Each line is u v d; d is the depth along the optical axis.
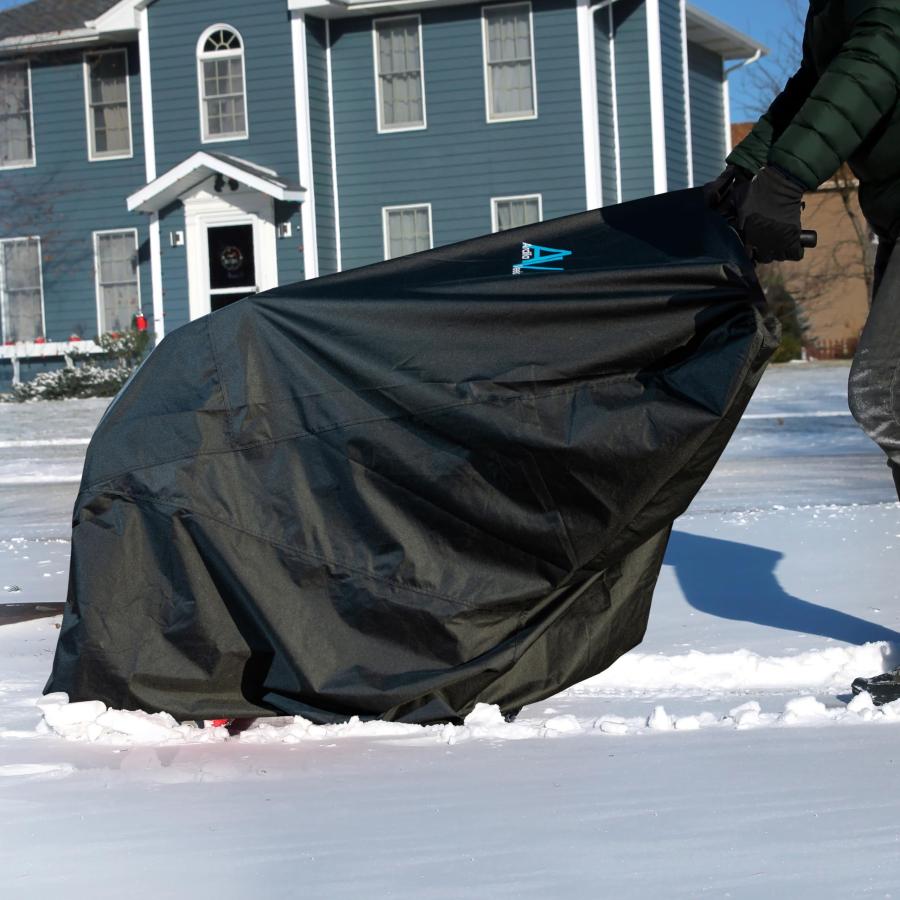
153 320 27.19
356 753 3.77
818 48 4.10
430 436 4.14
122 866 2.78
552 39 25.00
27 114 28.00
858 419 4.12
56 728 4.07
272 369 4.22
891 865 2.59
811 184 3.82
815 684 4.63
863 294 38.88
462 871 2.66
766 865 2.62
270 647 4.11
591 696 4.53
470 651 4.12
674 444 3.96
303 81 25.25
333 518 4.16
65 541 9.77
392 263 4.33
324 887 2.60
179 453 4.17
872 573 6.71
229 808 3.22
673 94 26.61
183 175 25.34
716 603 6.12
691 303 4.00
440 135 25.64
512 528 4.11
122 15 26.28
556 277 4.11
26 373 28.06
